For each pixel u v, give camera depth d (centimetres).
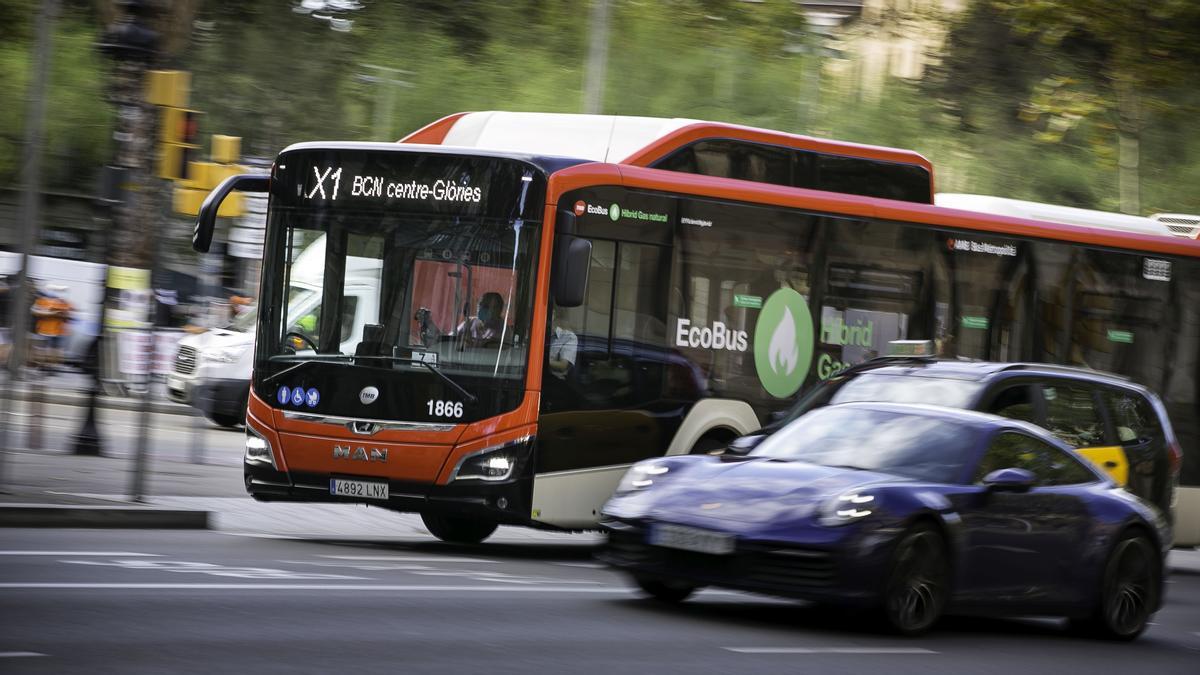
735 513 2745
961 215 4538
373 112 13962
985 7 15275
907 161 4497
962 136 15762
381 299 3744
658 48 15388
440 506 3653
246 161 8662
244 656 2025
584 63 15138
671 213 3900
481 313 3675
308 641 2184
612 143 3972
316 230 3812
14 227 11244
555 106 14512
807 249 4178
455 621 2514
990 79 15762
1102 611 3084
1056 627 3309
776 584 2684
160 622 2244
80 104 11238
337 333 3759
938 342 4472
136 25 4088
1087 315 4834
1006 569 2894
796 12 16275
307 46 13962
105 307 5372
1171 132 13450
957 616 3278
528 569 3531
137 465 3962
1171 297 5031
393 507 3706
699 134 4025
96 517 3675
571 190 3700
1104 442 3866
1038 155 14850
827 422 3069
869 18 16375
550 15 15362
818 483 2783
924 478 2881
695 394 3928
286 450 3759
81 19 11681
